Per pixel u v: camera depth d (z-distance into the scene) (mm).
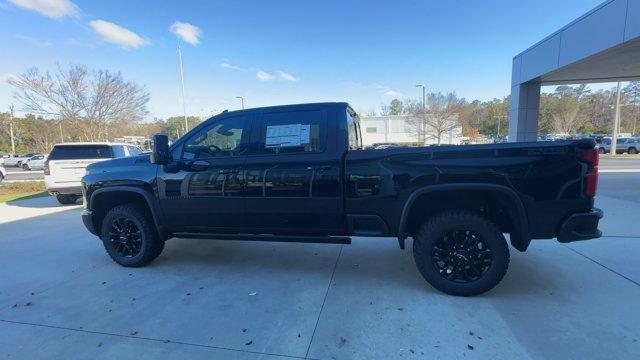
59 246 5781
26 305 3639
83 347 2875
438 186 3479
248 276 4281
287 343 2857
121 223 4707
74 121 21125
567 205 3330
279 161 3982
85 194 4820
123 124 23906
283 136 4031
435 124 39969
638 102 62781
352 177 3754
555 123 57594
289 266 4590
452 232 3527
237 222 4219
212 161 4219
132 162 4633
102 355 2760
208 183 4211
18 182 16609
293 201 3943
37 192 13570
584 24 10164
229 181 4137
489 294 3594
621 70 12227
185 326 3158
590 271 4102
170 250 5379
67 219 8070
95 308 3541
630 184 10977
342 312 3326
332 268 4484
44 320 3320
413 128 45594
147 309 3496
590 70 12188
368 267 4484
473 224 3434
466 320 3117
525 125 14438
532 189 3340
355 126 4867
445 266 3625
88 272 4551
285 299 3633
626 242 5086
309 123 3973
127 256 4715
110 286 4082
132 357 2723
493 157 3385
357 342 2836
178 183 4328
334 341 2863
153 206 4461
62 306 3600
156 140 4164
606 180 12039
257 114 4152
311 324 3131
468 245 3555
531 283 3820
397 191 3623
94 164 4859
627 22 8555
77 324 3234
